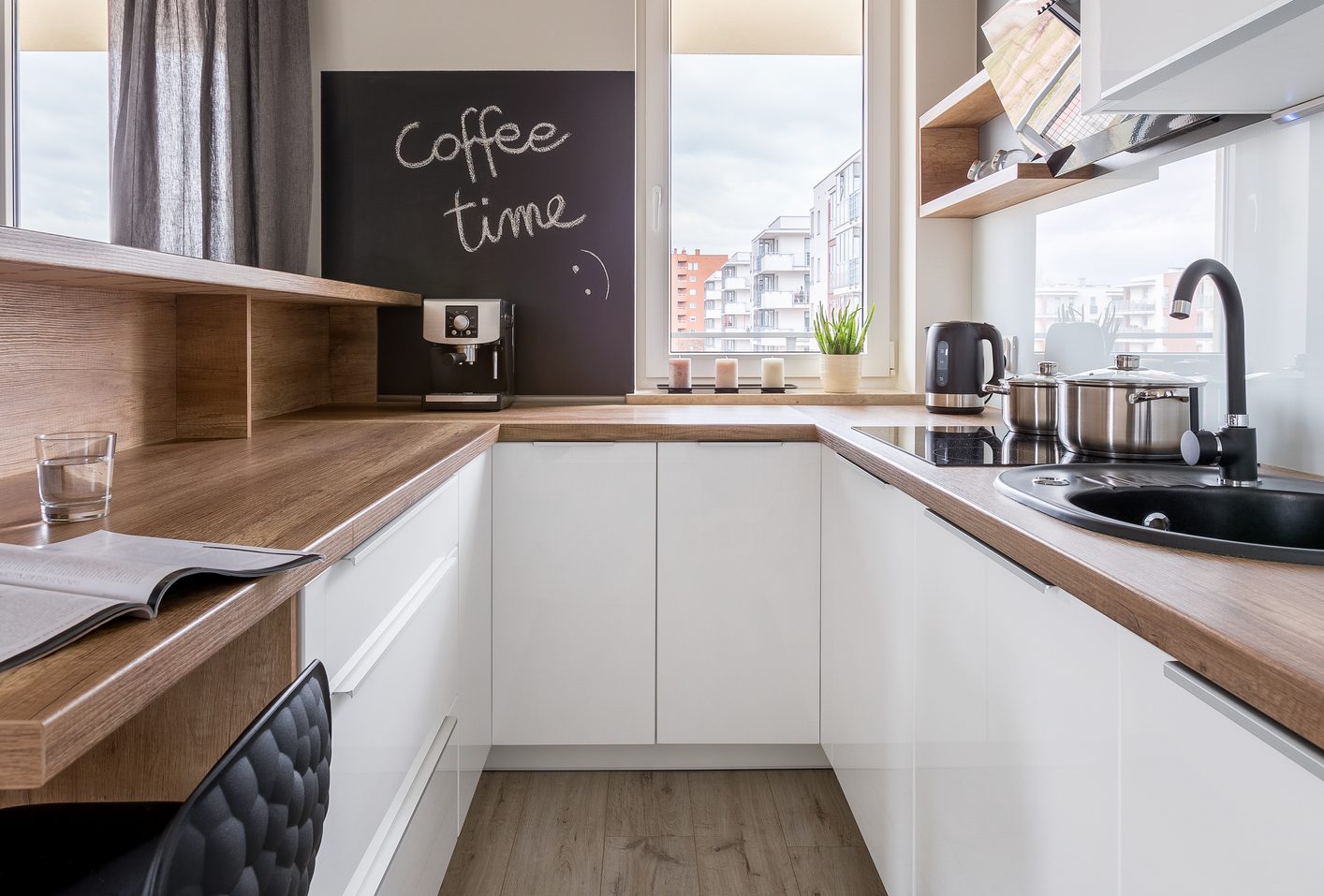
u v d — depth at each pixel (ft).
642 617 6.87
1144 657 2.37
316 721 2.31
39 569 2.40
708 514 6.83
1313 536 3.73
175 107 8.07
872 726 5.37
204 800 1.75
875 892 5.58
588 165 8.77
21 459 4.46
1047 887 2.99
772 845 6.12
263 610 2.57
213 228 8.24
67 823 2.65
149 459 4.99
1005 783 3.34
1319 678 1.69
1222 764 2.04
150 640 2.04
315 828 2.29
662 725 6.94
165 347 5.76
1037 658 3.06
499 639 6.85
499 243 8.76
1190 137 5.06
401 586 4.17
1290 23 3.06
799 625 6.89
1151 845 2.35
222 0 8.12
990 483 4.14
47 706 1.67
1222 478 3.97
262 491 3.97
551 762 7.24
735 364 9.02
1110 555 2.74
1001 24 5.95
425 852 4.60
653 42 9.08
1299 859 1.78
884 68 9.20
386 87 8.66
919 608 4.45
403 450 5.35
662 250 9.21
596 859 5.95
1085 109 4.34
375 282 8.73
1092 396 4.83
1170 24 3.54
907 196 9.00
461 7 8.71
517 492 6.79
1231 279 3.86
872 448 5.38
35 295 4.53
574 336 8.83
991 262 8.29
